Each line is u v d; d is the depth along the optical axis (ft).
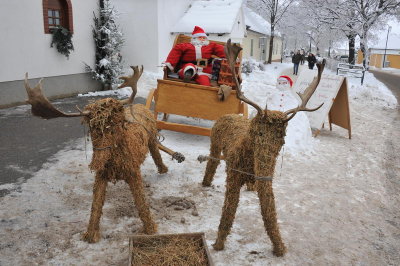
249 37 103.60
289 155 24.67
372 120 39.55
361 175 22.18
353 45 88.69
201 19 59.31
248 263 12.82
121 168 12.98
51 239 13.74
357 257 13.62
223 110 24.17
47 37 37.19
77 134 27.20
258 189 12.19
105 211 15.88
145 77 51.01
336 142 29.53
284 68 111.24
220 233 13.23
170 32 56.85
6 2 32.63
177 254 11.83
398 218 16.92
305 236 14.83
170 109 24.79
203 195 17.83
